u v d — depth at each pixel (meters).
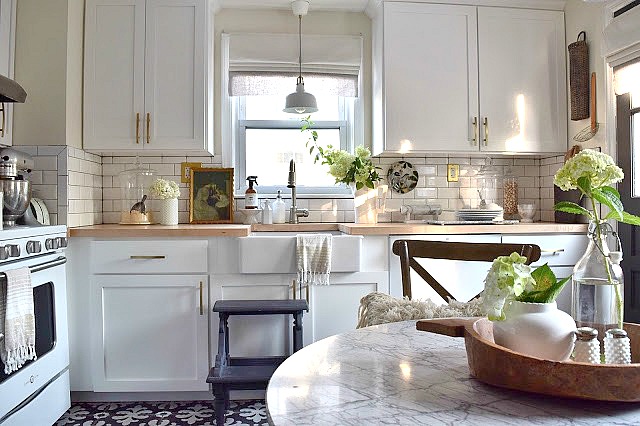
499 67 3.45
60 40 2.95
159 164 3.59
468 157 3.79
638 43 2.86
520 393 0.87
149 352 2.89
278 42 3.61
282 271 2.89
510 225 3.06
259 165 3.80
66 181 2.94
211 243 2.90
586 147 3.32
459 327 0.97
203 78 3.25
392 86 3.36
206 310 2.91
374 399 0.84
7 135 2.86
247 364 2.87
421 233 3.00
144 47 3.23
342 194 3.76
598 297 1.05
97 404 2.93
